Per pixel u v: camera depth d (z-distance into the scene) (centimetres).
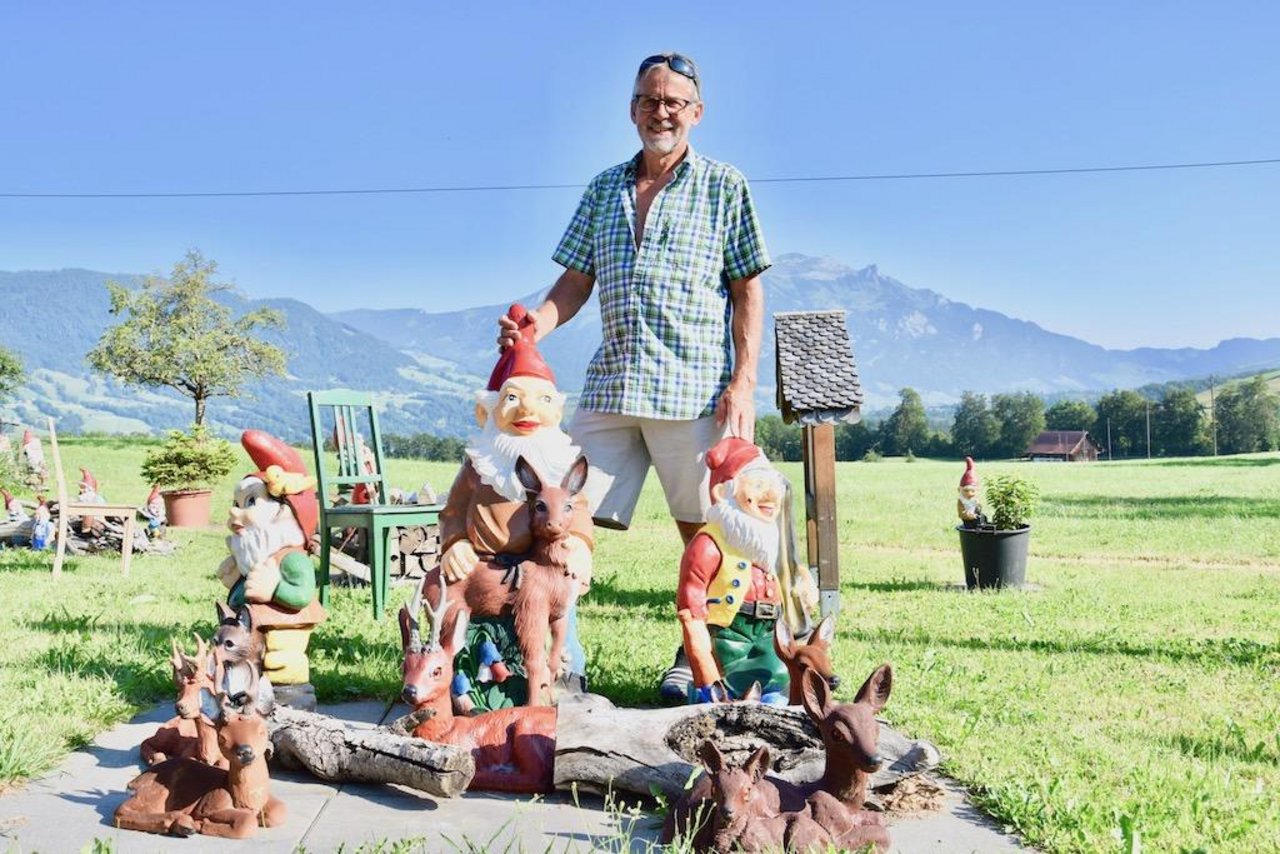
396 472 3747
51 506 1562
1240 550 1802
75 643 735
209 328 5066
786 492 591
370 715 615
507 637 566
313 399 1038
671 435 657
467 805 471
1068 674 779
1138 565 1630
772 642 580
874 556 1759
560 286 697
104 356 4919
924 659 794
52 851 407
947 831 449
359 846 414
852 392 942
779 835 397
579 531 576
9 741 494
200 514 1995
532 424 584
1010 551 1326
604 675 687
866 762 416
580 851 419
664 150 657
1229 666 816
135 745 539
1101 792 485
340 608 1018
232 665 434
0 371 4669
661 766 466
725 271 671
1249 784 523
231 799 432
